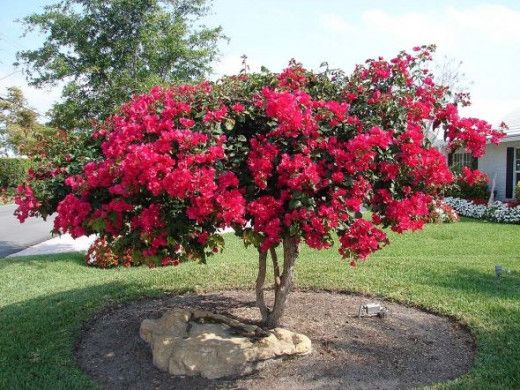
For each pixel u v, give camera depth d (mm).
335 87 3875
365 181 3232
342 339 4133
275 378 3488
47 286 6754
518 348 3904
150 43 12953
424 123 3764
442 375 3576
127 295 5664
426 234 9992
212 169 2984
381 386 3391
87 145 3973
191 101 3416
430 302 5113
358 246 3309
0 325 4797
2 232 14055
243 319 4590
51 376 3627
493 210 12641
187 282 6121
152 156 2836
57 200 3744
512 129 13664
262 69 3873
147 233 3162
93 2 12930
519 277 6160
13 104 26031
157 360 3701
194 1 14273
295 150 3264
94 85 12961
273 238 3268
